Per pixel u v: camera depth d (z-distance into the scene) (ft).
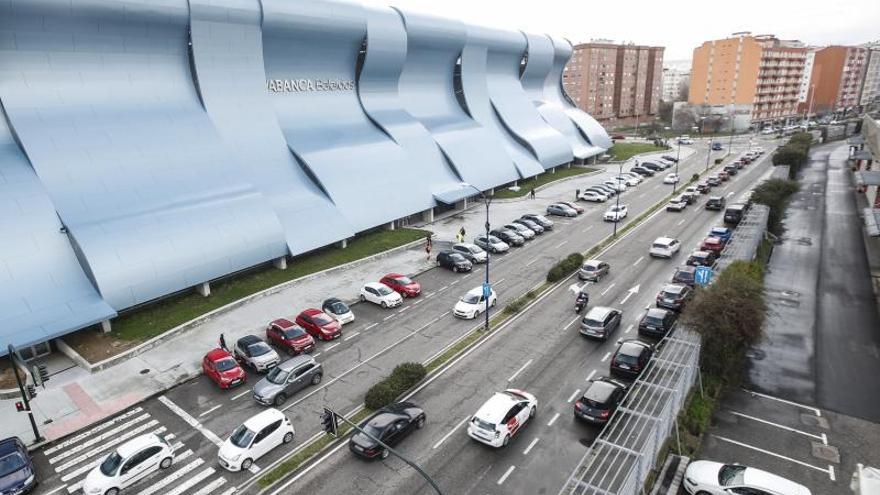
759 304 81.76
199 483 66.03
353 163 169.78
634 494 56.03
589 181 261.24
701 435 73.41
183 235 116.16
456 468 67.00
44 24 115.03
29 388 73.67
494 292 124.26
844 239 163.22
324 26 168.76
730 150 342.44
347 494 63.31
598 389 76.07
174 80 139.54
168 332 103.35
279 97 166.40
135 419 79.51
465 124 235.81
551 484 63.93
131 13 126.11
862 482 64.03
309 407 81.46
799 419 77.05
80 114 119.85
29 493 65.26
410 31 201.77
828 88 553.64
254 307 117.50
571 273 137.18
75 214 106.63
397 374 84.02
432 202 186.50
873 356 93.97
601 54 478.59
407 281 125.29
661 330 98.99
